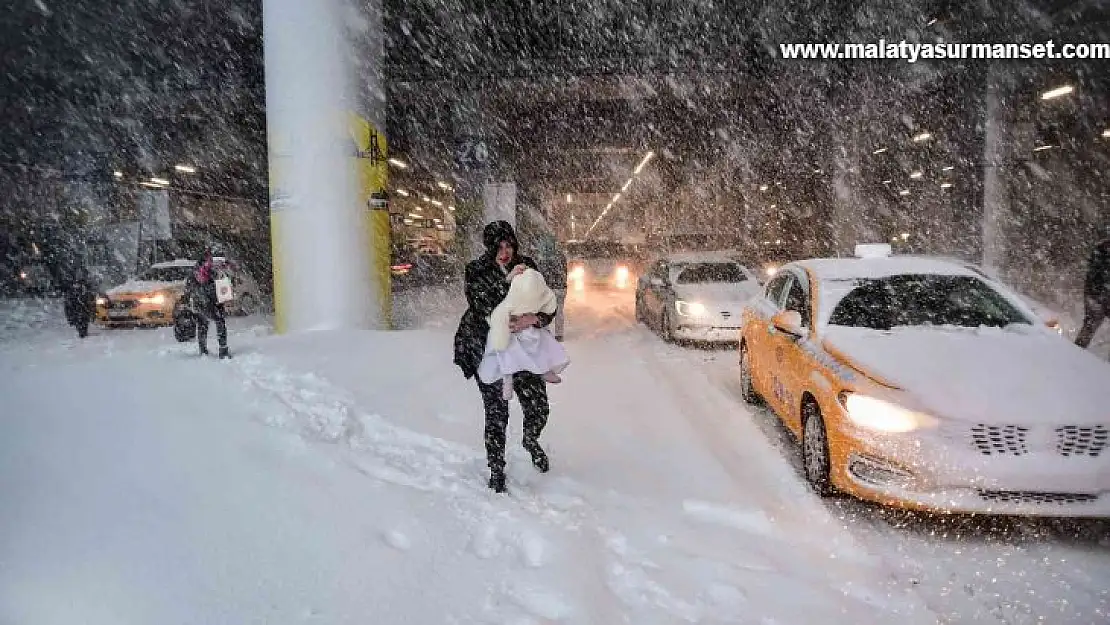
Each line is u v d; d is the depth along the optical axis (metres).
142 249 22.84
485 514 4.32
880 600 3.71
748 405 7.69
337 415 6.02
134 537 3.42
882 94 26.14
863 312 6.04
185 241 23.33
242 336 12.61
